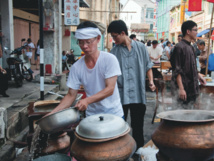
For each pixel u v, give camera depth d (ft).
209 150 5.63
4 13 22.85
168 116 6.95
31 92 18.70
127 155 5.48
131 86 10.45
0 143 10.64
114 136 5.35
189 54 11.33
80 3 42.73
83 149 5.46
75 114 6.07
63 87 25.63
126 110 10.90
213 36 56.03
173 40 120.47
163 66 27.04
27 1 35.27
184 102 11.80
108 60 7.10
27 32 42.88
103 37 63.21
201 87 13.61
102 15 85.40
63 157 6.97
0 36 22.79
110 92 6.97
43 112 9.17
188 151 5.66
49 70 27.37
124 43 10.36
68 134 9.03
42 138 8.39
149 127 15.60
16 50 22.91
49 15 27.25
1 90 16.37
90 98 6.52
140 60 10.43
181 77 11.48
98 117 5.91
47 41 28.04
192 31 11.34
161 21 145.38
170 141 5.84
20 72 21.29
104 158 5.25
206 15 74.59
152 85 10.69
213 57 23.52
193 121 5.67
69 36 48.98
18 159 10.43
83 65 7.40
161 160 6.56
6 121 11.05
